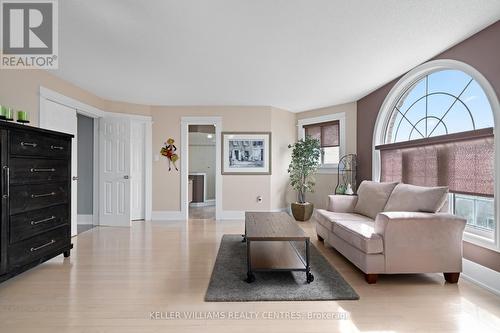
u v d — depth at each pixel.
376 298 2.08
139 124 5.12
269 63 3.15
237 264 2.75
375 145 4.10
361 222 2.97
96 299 2.04
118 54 2.89
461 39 2.58
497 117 2.28
